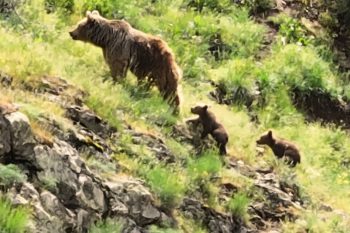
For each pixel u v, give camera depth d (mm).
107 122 37406
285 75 60750
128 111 40531
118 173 34250
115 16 58094
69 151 31953
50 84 37250
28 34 45250
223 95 54938
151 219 33219
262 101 56594
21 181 28359
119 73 43875
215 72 56625
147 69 44062
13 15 46719
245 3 70438
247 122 51281
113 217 31609
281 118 55750
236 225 37562
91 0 57156
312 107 60688
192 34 61719
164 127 41625
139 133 38938
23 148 29562
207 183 38188
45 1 54312
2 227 25984
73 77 39500
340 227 40938
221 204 38000
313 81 61531
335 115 61438
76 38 44375
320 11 74062
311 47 67188
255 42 64500
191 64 56406
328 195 45781
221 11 68062
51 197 29047
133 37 44000
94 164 33250
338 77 65375
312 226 40000
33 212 27734
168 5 65625
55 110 34531
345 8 73750
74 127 34844
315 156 52156
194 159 40500
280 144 46281
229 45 62406
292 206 41094
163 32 59906
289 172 44562
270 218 39594
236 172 42156
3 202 27047
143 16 61375
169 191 34812
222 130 43250
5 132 29172
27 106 32219
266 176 43344
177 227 34125
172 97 44062
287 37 67500
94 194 31297
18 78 35625
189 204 36156
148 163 36531
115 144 36500
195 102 48812
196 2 67562
